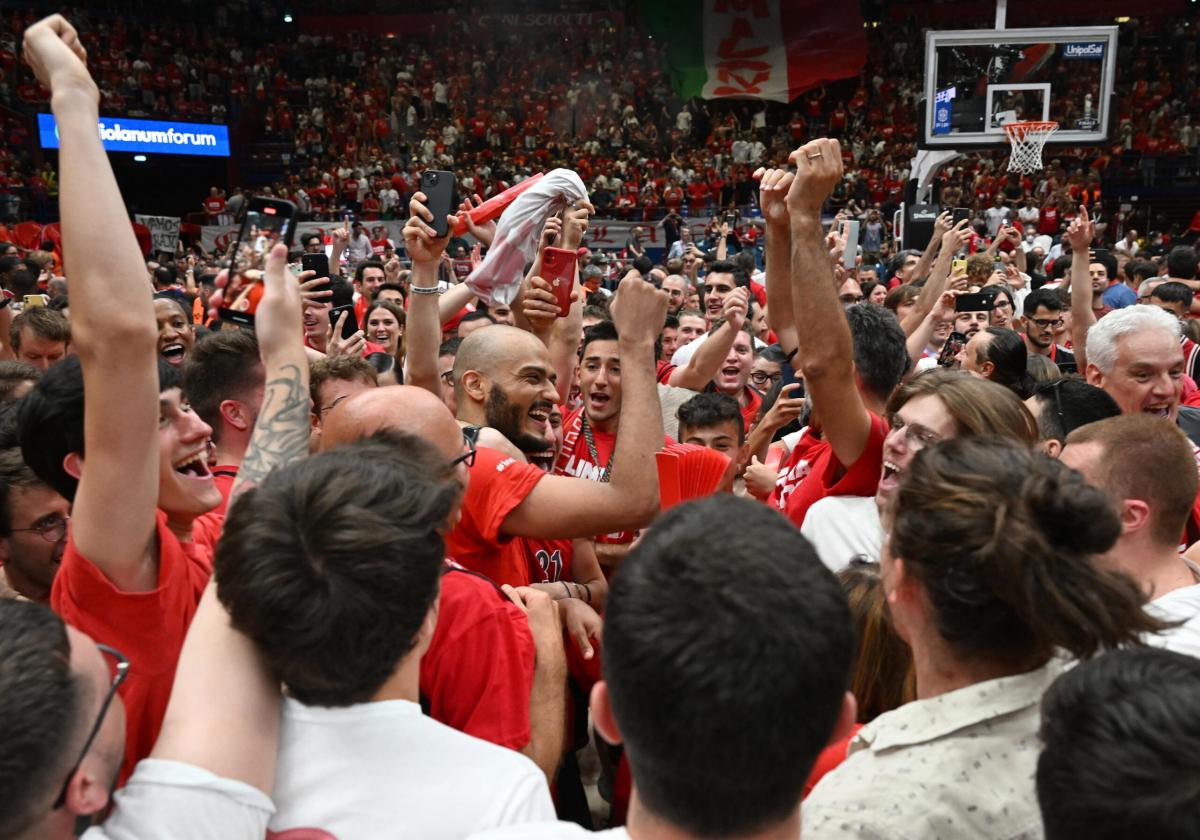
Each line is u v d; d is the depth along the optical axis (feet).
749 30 72.38
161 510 5.84
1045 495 4.25
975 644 4.36
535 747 6.57
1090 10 91.66
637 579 3.51
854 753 4.58
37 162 75.97
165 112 84.94
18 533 6.78
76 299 4.71
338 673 4.16
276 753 4.24
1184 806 3.10
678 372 15.34
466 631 5.84
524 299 10.88
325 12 101.40
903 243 37.70
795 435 13.87
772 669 3.30
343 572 4.07
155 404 4.84
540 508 7.30
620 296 7.23
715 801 3.39
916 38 94.58
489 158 91.66
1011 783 4.17
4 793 3.44
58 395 5.42
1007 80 42.34
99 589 4.82
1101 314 25.90
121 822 3.87
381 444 4.87
